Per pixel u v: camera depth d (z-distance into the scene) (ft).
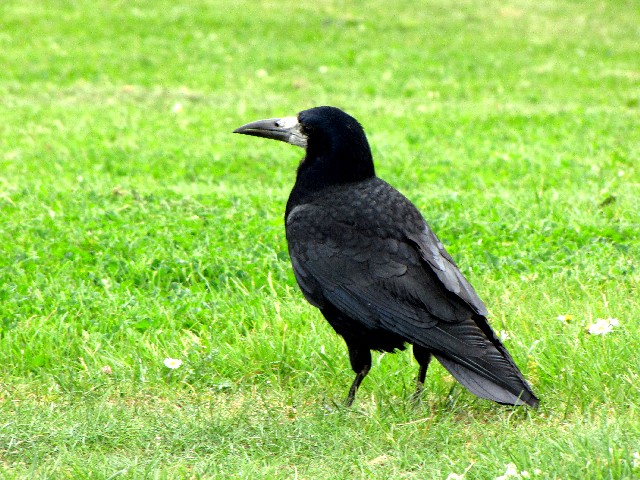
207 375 29.27
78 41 103.96
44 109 75.92
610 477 20.80
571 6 137.28
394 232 26.81
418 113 76.95
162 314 33.12
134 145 63.67
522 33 119.44
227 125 71.77
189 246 39.63
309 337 30.96
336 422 25.90
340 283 26.68
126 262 37.45
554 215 43.91
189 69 94.73
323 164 28.48
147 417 26.68
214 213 44.86
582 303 33.09
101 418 26.30
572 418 25.52
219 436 25.31
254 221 42.96
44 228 41.83
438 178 54.75
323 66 97.60
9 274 36.32
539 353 28.86
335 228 27.25
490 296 34.45
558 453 22.31
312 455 24.45
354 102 82.53
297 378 29.22
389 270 26.22
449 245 40.01
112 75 90.89
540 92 87.66
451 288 25.55
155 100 81.51
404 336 25.63
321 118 28.53
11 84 85.81
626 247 39.14
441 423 25.63
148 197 48.21
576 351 28.60
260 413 27.07
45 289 34.96
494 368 24.20
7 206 46.14
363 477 22.71
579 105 80.89
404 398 27.61
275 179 54.90
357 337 27.25
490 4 135.74
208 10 120.78
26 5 118.42
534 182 52.29
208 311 33.40
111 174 56.08
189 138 66.74
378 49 106.52
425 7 131.23
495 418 26.37
